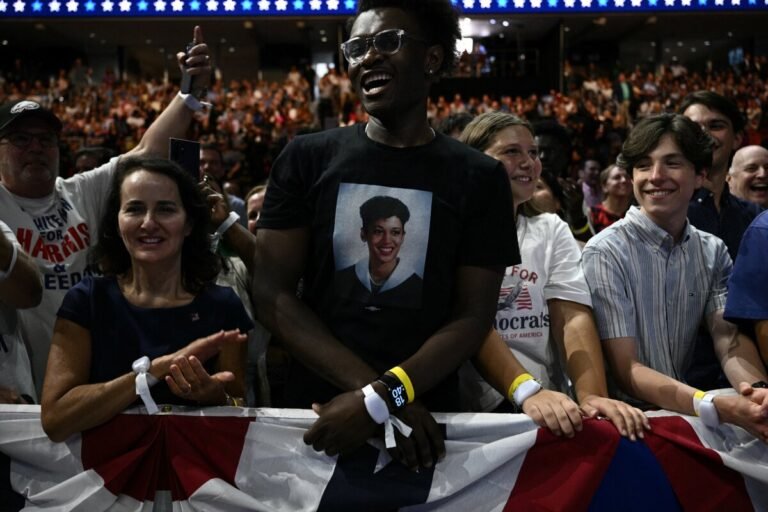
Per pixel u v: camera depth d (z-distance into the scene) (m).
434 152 2.02
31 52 22.16
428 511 2.03
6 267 2.22
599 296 2.34
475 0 4.93
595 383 2.18
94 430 2.02
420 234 1.98
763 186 3.71
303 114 15.28
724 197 3.22
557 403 2.02
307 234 2.08
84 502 2.00
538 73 19.08
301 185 2.07
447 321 2.02
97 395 1.95
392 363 2.00
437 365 1.92
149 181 2.10
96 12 4.91
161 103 17.12
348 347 2.00
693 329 2.41
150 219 2.07
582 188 6.04
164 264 2.11
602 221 4.77
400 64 1.96
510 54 19.16
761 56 20.69
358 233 2.00
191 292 2.16
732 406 2.00
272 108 15.85
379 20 1.99
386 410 1.86
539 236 2.50
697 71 23.19
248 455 2.02
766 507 2.04
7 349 2.42
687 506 2.02
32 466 2.04
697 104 3.20
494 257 2.02
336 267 2.02
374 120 2.05
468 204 2.00
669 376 2.37
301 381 2.12
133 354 2.05
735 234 3.17
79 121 15.41
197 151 2.40
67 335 2.06
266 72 21.47
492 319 2.02
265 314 2.03
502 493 2.02
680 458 2.03
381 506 1.99
